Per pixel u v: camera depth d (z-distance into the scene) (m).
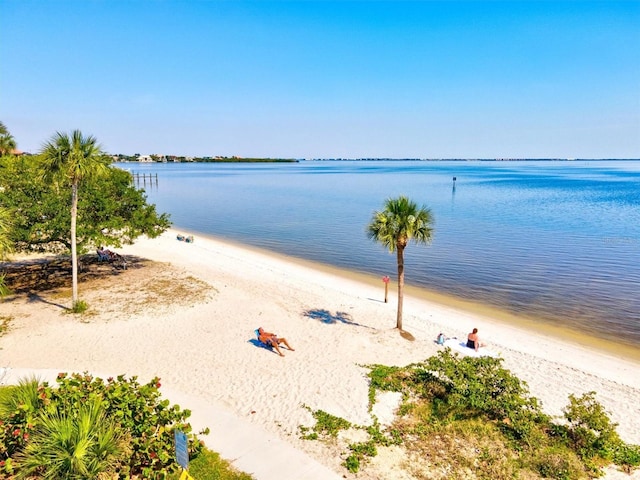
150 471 8.42
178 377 13.78
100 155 18.06
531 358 16.75
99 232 21.81
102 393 9.50
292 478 9.08
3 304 19.75
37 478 7.83
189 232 47.22
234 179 151.12
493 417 12.00
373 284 27.73
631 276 29.42
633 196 84.69
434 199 80.94
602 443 10.79
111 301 20.67
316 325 18.94
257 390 13.06
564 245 39.31
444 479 9.47
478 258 34.75
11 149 47.09
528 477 9.71
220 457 9.65
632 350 18.39
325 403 12.40
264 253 36.75
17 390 9.80
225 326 18.27
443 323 20.48
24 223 19.77
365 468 9.68
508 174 191.62
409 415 11.93
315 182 134.50
